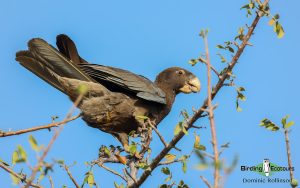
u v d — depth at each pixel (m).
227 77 9.14
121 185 9.07
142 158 10.59
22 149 5.95
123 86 13.45
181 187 8.76
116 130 13.70
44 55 12.65
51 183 8.58
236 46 9.12
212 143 6.67
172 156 9.01
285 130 7.55
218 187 5.88
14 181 6.39
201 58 8.87
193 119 8.96
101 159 10.45
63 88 13.05
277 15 9.03
